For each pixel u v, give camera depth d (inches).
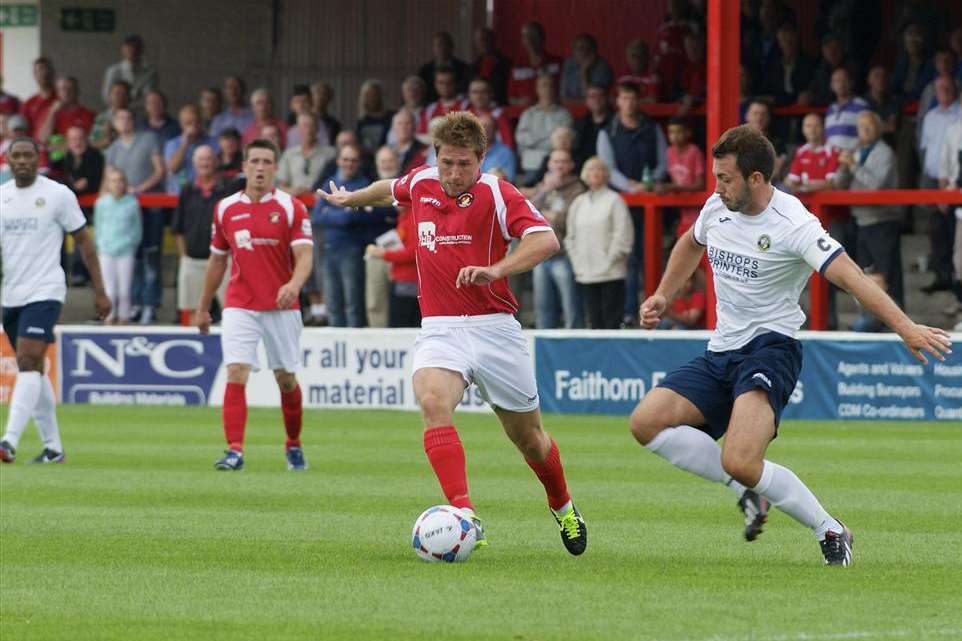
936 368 1761.8
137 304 2341.3
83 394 2105.1
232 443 1336.1
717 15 1911.9
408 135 2116.1
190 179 2308.1
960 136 1989.4
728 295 808.3
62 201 1354.6
